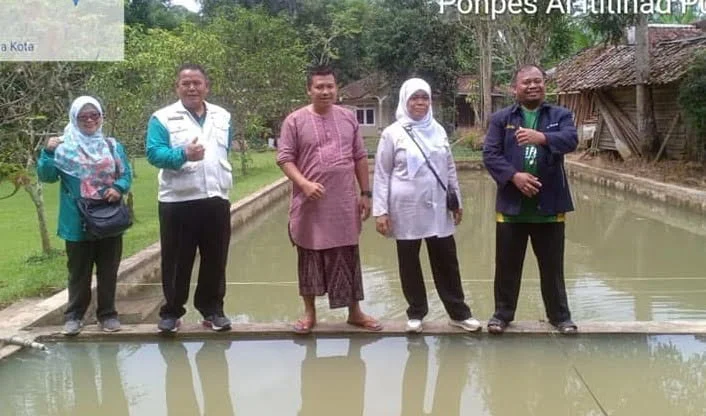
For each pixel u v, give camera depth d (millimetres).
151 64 11734
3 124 6055
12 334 4629
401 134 4383
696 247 8602
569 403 3742
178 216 4410
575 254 8328
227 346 4582
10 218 10180
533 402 3762
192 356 4438
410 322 4590
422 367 4203
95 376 4172
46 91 6383
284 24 18844
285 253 8719
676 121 14023
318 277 4508
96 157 4449
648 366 4172
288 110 17719
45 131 6688
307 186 4238
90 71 7031
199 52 13930
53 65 6309
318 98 4332
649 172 13984
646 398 3783
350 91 33625
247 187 13203
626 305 6059
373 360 4316
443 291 4609
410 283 4527
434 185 4391
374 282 7027
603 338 4539
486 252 8594
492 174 4316
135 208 10984
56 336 4648
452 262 4543
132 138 9766
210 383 4055
